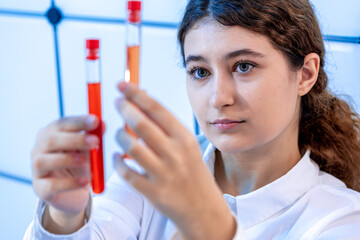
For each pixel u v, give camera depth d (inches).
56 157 15.1
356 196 25.1
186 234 14.7
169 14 42.6
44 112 53.4
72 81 49.9
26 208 58.9
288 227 25.2
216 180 28.9
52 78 51.3
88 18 46.9
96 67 15.3
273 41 21.8
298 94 24.9
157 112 13.5
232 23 21.3
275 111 22.4
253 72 21.8
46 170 15.4
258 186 26.8
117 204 28.0
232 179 27.8
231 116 22.0
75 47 48.5
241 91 21.8
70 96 50.6
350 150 28.6
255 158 25.9
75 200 17.2
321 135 28.2
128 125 13.5
